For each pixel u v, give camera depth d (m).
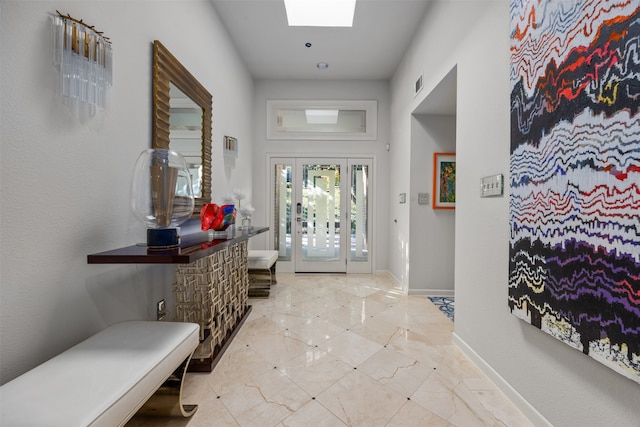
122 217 1.50
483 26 1.73
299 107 4.34
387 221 4.33
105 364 0.96
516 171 1.38
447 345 2.06
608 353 0.93
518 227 1.37
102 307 1.36
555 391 1.19
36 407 0.75
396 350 1.98
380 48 3.43
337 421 1.32
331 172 4.39
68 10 1.16
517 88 1.38
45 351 1.07
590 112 0.99
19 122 0.97
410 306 2.89
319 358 1.87
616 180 0.90
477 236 1.79
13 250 0.96
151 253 1.28
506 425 1.30
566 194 1.09
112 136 1.41
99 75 1.27
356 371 1.72
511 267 1.42
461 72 2.00
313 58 3.69
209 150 2.55
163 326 1.28
